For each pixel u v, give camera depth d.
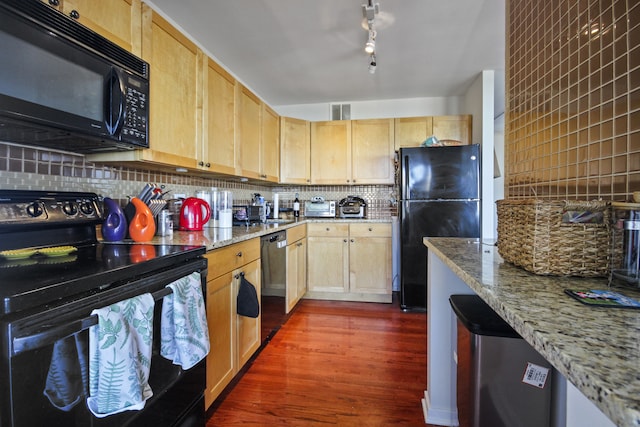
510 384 0.95
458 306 1.16
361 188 3.80
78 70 1.09
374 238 3.18
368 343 2.26
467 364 1.03
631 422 0.28
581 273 0.77
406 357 2.06
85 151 1.43
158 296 0.98
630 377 0.33
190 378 1.25
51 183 1.34
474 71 2.96
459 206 2.86
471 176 2.84
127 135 1.29
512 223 0.94
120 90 1.23
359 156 3.53
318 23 2.16
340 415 1.51
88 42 1.12
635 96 0.73
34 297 0.68
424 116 3.42
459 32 2.29
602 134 0.83
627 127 0.75
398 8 2.00
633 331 0.45
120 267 0.91
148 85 1.41
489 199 2.96
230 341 1.64
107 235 1.44
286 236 2.54
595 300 0.59
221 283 1.54
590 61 0.87
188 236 1.69
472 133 3.27
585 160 0.90
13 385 0.65
